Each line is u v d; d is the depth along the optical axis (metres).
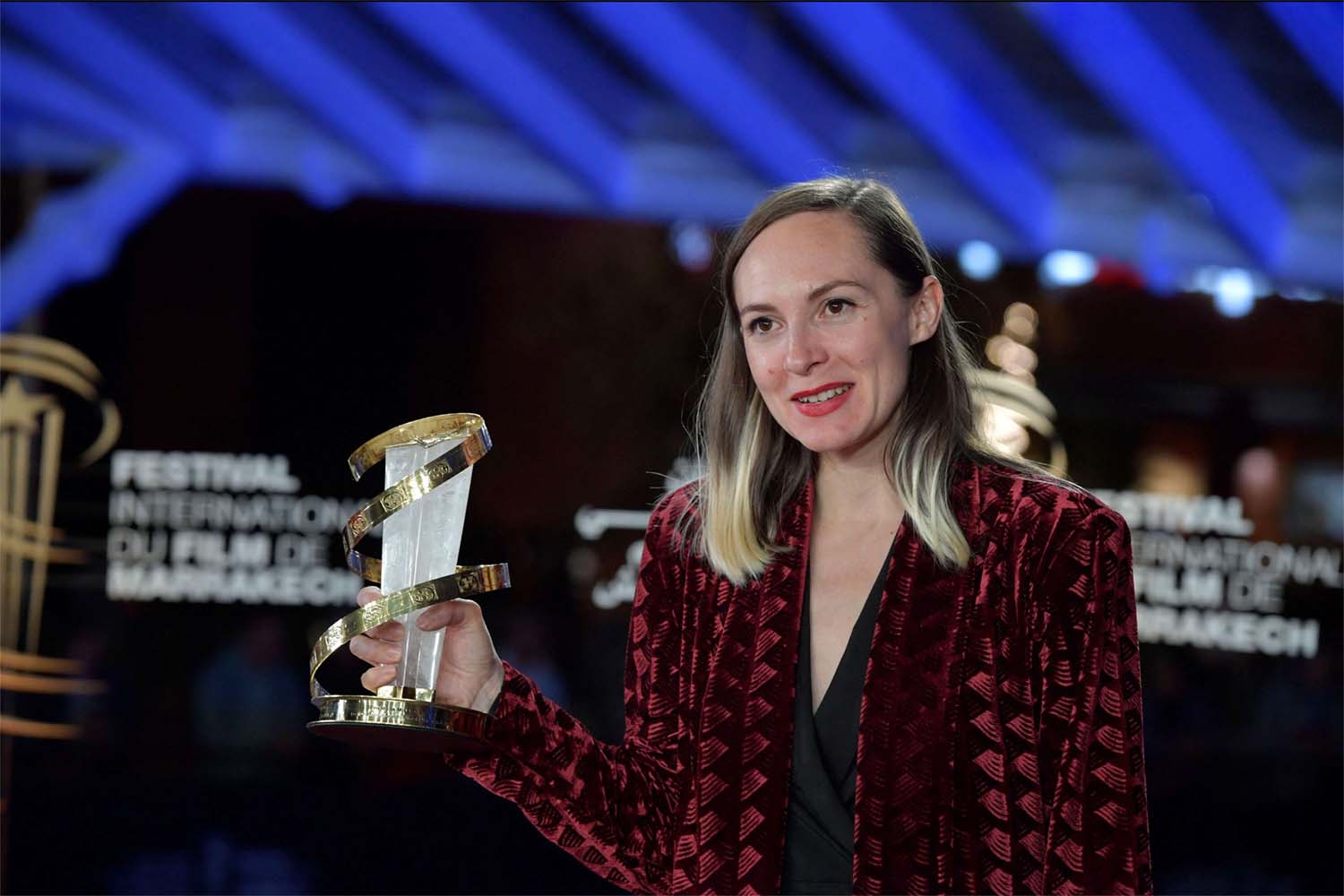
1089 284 6.90
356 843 6.64
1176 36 5.74
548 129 6.34
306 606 6.96
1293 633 6.84
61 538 6.80
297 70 6.11
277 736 6.88
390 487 1.58
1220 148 5.98
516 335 7.16
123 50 6.27
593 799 1.68
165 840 6.66
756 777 1.62
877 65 5.84
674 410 7.12
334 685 6.92
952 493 1.67
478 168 6.79
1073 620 1.59
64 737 6.71
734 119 6.09
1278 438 6.88
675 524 1.82
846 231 1.68
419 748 1.70
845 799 1.60
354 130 6.43
